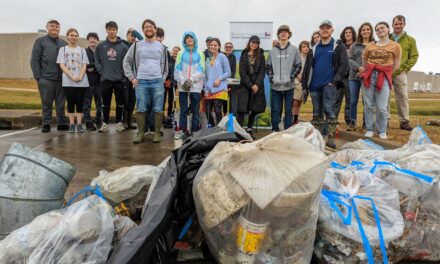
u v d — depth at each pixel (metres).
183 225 2.41
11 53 26.42
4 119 8.54
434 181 2.53
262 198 2.04
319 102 6.29
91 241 2.05
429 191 2.53
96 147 5.83
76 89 7.36
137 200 2.90
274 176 2.10
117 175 2.97
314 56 6.18
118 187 2.85
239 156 2.21
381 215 2.36
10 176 2.48
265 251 2.12
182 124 6.91
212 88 7.17
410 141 3.43
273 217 2.08
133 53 6.16
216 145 2.47
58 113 7.89
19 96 14.92
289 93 6.95
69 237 2.00
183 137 5.56
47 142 6.22
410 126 7.39
